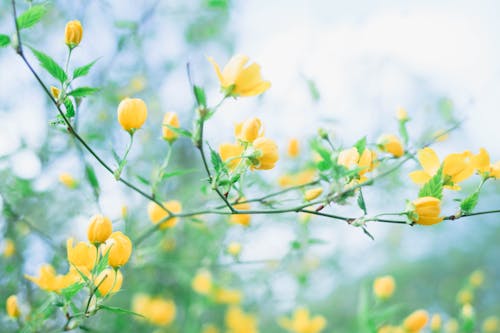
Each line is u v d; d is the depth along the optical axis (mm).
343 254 1200
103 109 846
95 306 526
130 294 844
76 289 521
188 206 829
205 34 1013
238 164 555
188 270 842
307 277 929
